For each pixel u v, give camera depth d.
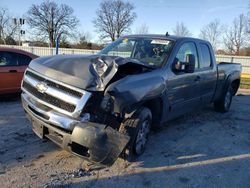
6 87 7.94
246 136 6.27
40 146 4.84
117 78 4.09
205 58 6.55
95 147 3.67
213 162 4.78
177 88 5.30
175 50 5.38
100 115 3.86
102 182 3.87
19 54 8.29
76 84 3.79
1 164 4.15
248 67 32.34
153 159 4.69
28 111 4.33
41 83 4.07
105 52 5.91
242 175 4.40
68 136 3.81
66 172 4.05
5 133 5.37
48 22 68.00
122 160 4.54
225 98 8.11
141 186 3.85
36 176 3.88
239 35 57.50
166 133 6.04
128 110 4.20
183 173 4.31
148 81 4.46
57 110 3.87
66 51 37.47
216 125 6.95
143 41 5.74
